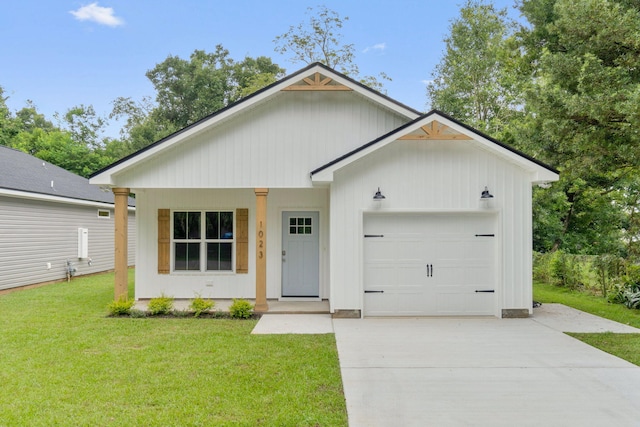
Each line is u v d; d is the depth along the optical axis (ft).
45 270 45.80
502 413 14.26
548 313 30.99
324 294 35.78
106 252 60.03
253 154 31.19
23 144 105.09
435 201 29.43
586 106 30.25
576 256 42.83
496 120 69.92
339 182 29.43
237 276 36.27
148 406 14.35
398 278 29.99
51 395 15.17
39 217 44.88
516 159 28.50
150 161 30.86
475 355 20.68
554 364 19.35
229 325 26.71
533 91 34.58
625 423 13.55
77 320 27.68
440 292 29.99
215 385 16.22
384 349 21.61
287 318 29.07
